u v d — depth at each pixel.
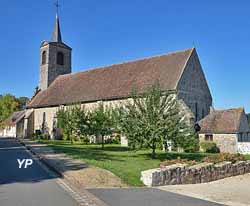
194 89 39.38
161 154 26.77
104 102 42.03
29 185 12.59
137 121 23.25
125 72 44.97
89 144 37.53
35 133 52.28
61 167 16.73
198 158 24.95
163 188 14.12
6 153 24.55
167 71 39.50
